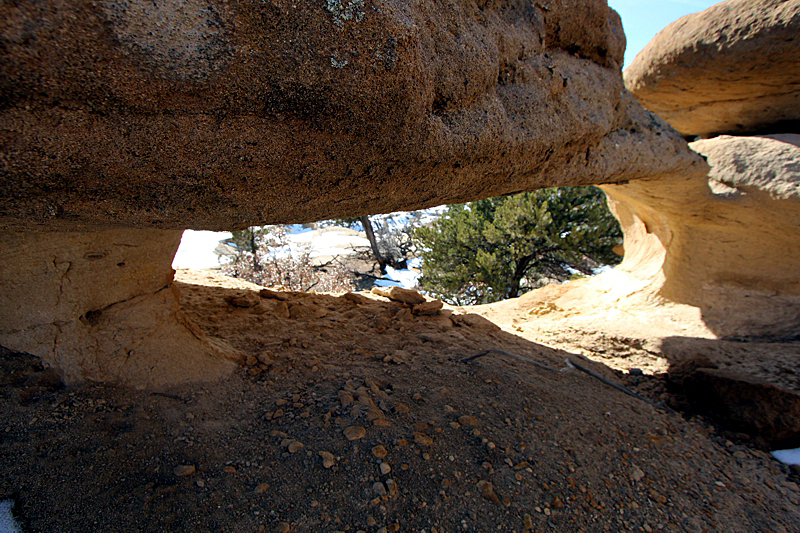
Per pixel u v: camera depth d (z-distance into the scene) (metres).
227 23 0.91
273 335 2.72
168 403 1.93
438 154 1.50
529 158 1.99
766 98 3.17
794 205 2.85
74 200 1.10
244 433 1.85
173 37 0.88
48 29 0.78
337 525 1.52
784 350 3.00
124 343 2.00
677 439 2.37
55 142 0.94
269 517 1.51
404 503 1.63
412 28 1.09
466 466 1.84
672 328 3.70
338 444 1.82
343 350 2.65
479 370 2.54
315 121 1.14
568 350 3.43
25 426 1.66
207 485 1.58
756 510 1.97
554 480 1.86
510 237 9.38
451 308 4.79
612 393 2.73
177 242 2.12
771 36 2.78
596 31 2.32
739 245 3.45
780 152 2.92
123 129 0.98
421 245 11.12
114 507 1.44
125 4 0.82
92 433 1.69
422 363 2.58
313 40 0.98
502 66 1.84
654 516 1.82
